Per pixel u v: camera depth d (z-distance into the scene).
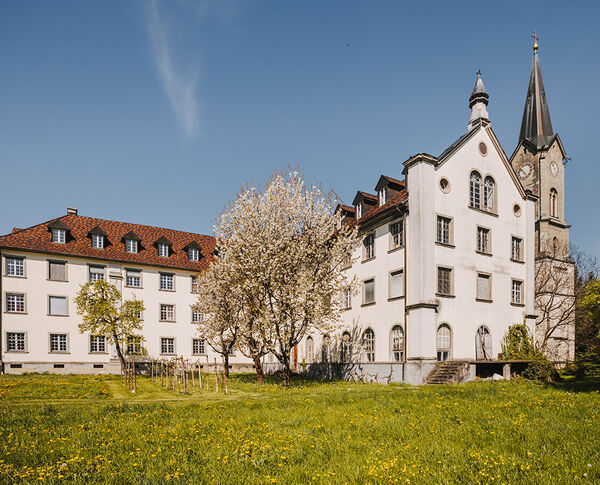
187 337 42.72
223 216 28.55
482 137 30.73
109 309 32.22
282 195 27.44
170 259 43.56
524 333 30.05
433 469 6.48
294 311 24.94
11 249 35.94
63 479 6.46
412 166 27.64
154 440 8.66
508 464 6.57
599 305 16.92
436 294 26.47
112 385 26.27
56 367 36.69
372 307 30.33
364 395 16.20
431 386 21.47
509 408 12.17
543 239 45.44
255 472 6.60
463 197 28.88
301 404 13.90
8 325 35.41
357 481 6.15
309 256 27.03
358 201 34.97
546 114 49.72
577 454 7.00
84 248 39.50
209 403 15.00
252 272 25.72
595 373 26.16
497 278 29.92
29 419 11.53
